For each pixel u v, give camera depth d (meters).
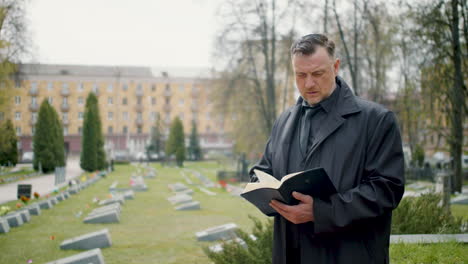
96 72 85.38
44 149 36.72
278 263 2.28
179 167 53.44
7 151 35.72
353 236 2.01
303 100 2.35
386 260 2.06
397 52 22.70
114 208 13.27
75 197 18.83
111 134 82.94
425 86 18.36
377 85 24.17
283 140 2.34
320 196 1.99
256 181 2.44
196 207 15.02
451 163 19.28
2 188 23.17
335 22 21.75
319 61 2.05
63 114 81.00
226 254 4.60
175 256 8.02
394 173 1.97
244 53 25.97
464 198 14.41
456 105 17.86
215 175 38.12
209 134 87.19
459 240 4.81
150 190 23.08
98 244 8.70
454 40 17.20
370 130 2.06
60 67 84.44
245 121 32.12
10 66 26.00
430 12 17.16
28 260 7.66
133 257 7.91
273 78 26.19
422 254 4.32
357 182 2.04
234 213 14.14
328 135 2.10
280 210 2.03
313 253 2.06
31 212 13.22
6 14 24.84
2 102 26.56
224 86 27.92
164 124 78.69
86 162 40.03
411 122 22.52
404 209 5.70
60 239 9.60
